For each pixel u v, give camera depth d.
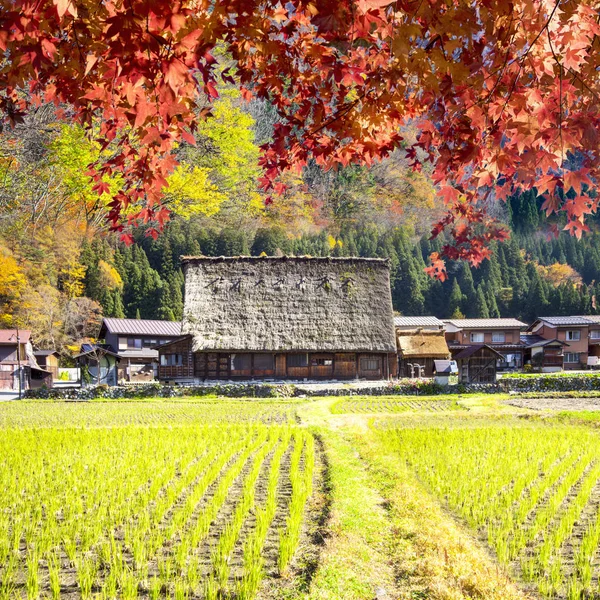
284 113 4.01
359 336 31.55
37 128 29.19
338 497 8.30
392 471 9.86
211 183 52.34
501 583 5.17
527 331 50.38
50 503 7.92
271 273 33.81
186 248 64.19
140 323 40.38
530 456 11.58
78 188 34.25
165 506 7.86
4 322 40.31
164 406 23.52
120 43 2.57
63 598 5.30
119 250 61.03
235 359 30.98
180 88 2.98
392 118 3.75
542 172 3.11
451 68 2.99
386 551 6.22
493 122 3.20
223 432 14.88
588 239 83.00
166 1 2.50
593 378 29.83
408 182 83.25
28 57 2.82
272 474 9.68
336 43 2.91
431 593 5.01
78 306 43.94
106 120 4.06
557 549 6.29
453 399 25.97
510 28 2.87
